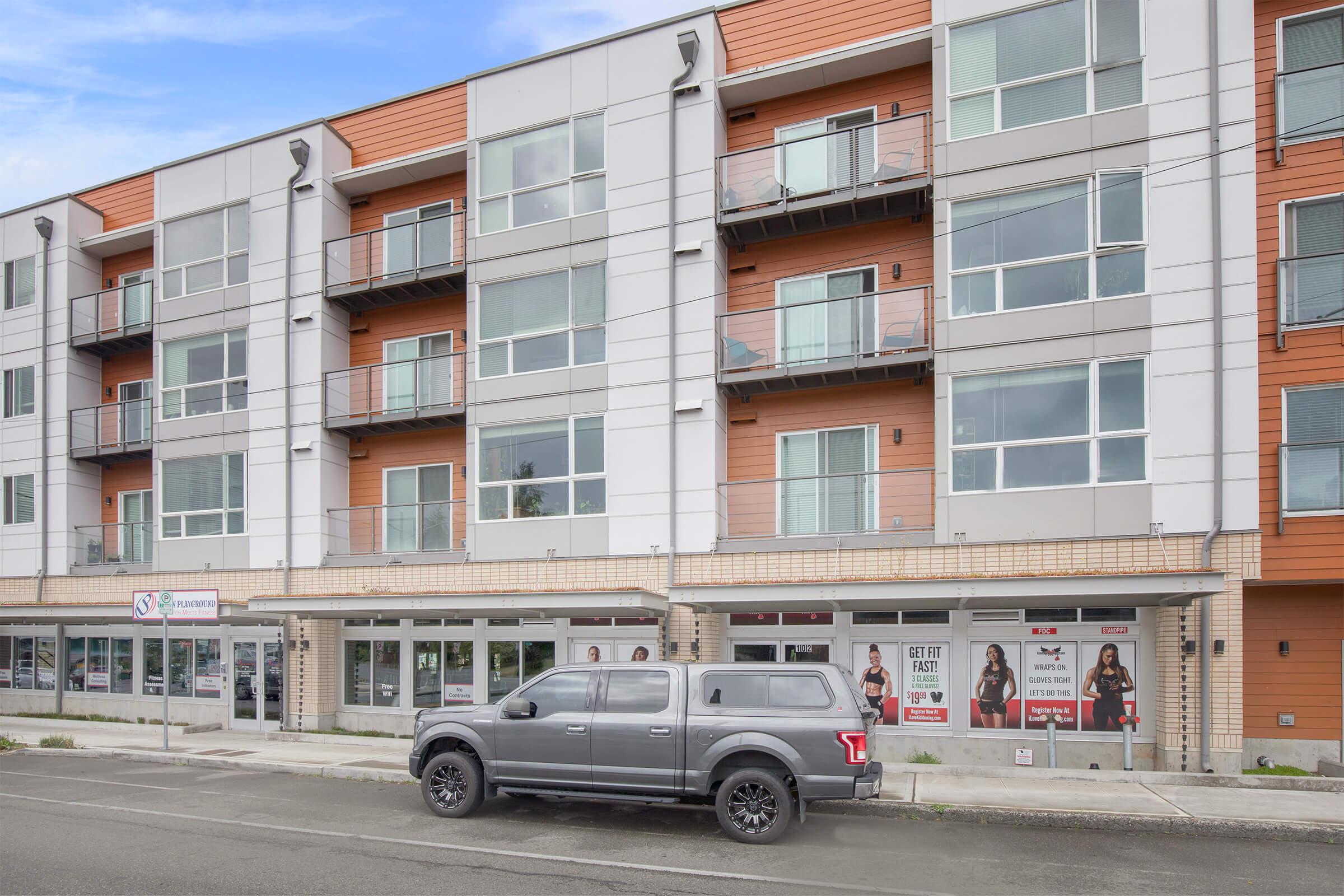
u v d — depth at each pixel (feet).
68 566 67.72
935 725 43.68
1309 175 41.22
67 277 69.77
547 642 51.96
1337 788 35.27
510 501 52.16
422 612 49.55
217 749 49.21
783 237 50.78
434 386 57.11
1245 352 39.42
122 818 32.73
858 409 48.62
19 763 47.14
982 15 44.91
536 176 53.67
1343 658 41.34
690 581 47.37
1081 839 29.63
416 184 60.85
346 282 59.72
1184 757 38.88
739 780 29.17
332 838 29.35
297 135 61.41
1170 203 41.01
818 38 50.49
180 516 62.80
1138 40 42.19
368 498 59.67
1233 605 38.63
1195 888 24.27
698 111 50.24
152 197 69.56
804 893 23.73
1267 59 42.39
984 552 41.91
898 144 48.11
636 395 49.75
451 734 32.68
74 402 69.62
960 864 26.63
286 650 57.77
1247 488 38.83
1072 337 41.83
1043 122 43.47
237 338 61.93
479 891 23.59
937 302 44.27
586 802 35.17
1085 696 41.68
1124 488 40.40
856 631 45.50
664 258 49.90
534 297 52.85
